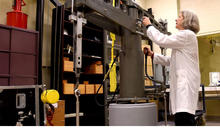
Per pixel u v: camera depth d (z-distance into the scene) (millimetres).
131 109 1308
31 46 1651
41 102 1758
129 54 1526
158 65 2543
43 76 3199
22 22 2510
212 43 5422
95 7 1171
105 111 3625
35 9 3225
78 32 1159
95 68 3627
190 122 1506
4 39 1487
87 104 3877
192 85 1556
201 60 5562
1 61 1461
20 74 1553
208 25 4797
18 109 1857
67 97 3543
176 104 1541
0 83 1440
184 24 1728
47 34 3336
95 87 3588
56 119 2527
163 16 5297
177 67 1604
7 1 2850
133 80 1497
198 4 4961
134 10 1581
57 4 2908
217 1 4699
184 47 1586
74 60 1150
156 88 1926
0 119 1863
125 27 1417
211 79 4547
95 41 3764
